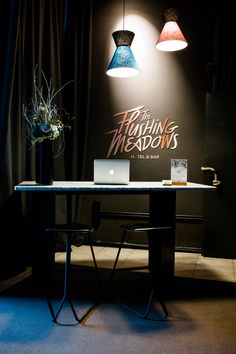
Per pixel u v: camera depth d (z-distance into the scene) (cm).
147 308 266
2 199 341
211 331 238
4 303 284
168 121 470
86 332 235
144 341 223
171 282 325
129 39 343
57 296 300
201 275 364
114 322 250
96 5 492
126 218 483
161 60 471
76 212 483
